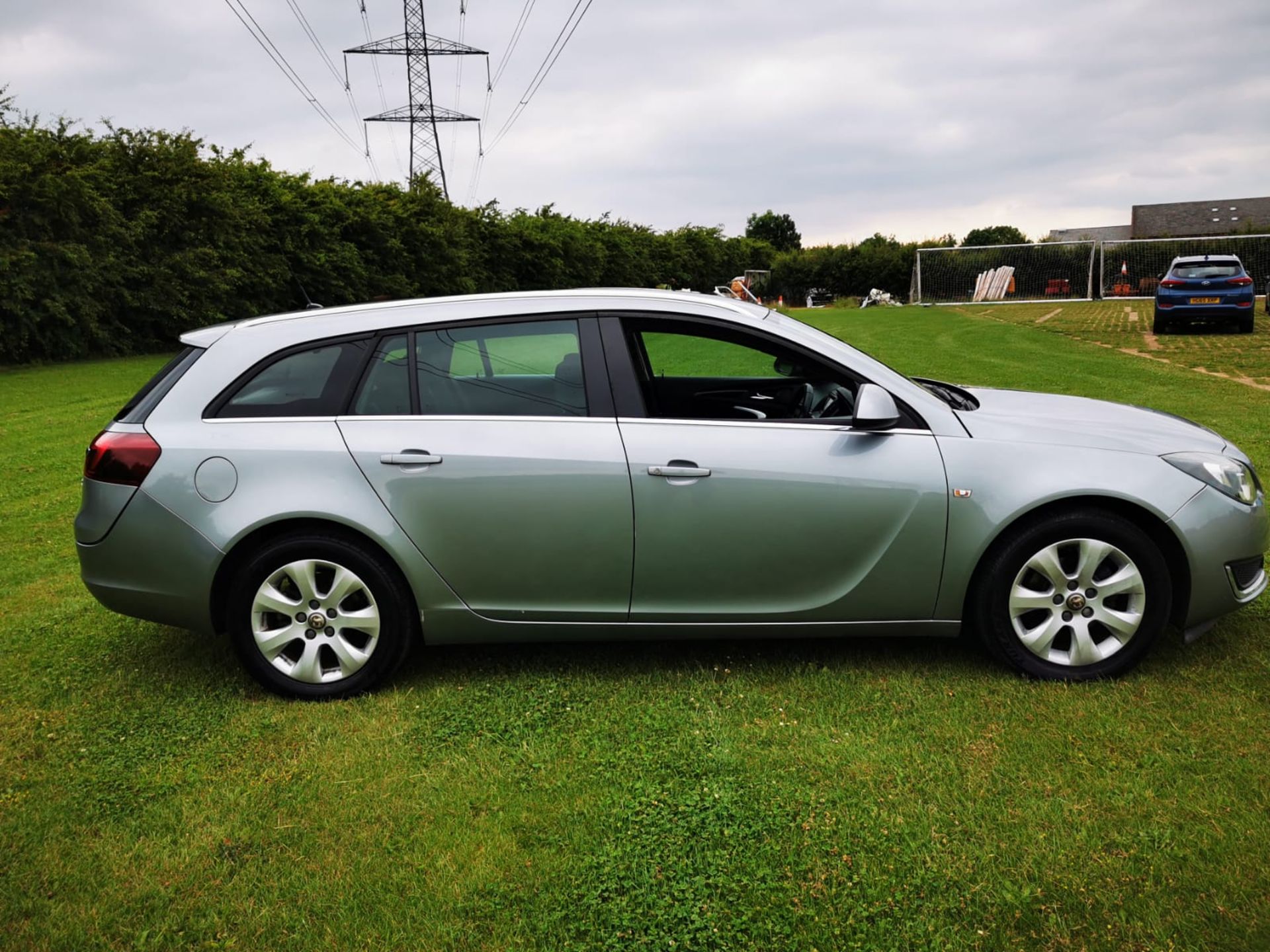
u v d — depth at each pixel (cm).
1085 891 232
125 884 251
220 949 226
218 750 323
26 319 1831
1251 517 343
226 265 2342
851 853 252
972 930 222
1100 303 3178
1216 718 313
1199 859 242
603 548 346
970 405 389
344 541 350
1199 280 1714
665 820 272
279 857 261
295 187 2728
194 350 365
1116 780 279
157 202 2191
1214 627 390
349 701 358
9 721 348
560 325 356
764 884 242
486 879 248
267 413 354
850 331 2133
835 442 343
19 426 1085
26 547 595
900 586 346
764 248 6288
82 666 398
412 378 354
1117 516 337
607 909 235
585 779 295
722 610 353
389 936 228
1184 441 356
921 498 339
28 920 238
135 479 348
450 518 345
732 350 356
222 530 345
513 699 353
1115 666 343
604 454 342
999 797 274
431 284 3331
